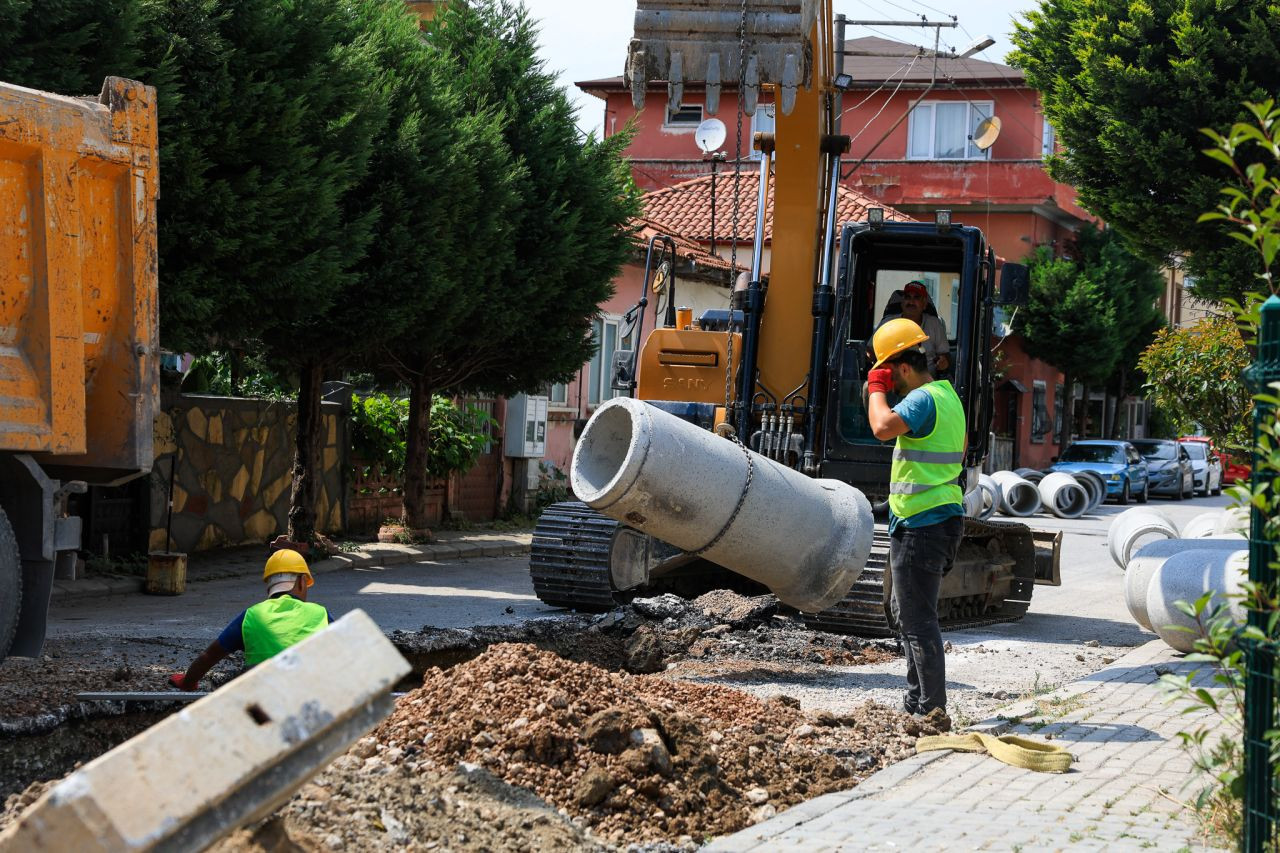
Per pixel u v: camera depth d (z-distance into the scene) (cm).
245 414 1681
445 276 1516
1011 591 1312
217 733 275
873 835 514
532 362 1806
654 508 866
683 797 545
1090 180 1927
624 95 4288
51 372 675
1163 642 1112
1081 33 1848
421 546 1806
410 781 505
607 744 563
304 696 287
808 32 998
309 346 1487
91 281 702
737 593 1287
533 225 1669
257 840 358
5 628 654
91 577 1316
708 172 3966
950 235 1115
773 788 587
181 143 1086
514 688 591
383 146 1427
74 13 993
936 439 767
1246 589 412
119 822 259
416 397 1831
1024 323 4200
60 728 638
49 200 671
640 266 2691
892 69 4406
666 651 991
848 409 1133
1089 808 564
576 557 1152
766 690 867
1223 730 731
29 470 666
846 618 1051
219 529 1633
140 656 852
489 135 1553
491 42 1694
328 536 1827
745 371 1155
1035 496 2955
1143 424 5644
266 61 1177
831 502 934
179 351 1153
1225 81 1773
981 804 571
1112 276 4178
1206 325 1597
